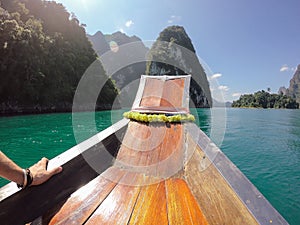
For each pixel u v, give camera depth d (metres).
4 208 1.09
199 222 1.26
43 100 28.45
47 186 1.39
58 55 31.53
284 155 7.11
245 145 8.59
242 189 1.42
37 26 33.34
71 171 1.67
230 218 1.20
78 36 41.38
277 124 17.48
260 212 1.16
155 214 1.37
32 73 26.52
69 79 33.16
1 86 23.59
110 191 1.69
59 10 41.56
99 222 1.30
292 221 3.21
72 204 1.50
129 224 1.28
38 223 1.28
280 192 4.23
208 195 1.50
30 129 11.26
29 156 6.22
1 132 10.27
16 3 36.44
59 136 9.19
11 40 24.23
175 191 1.64
